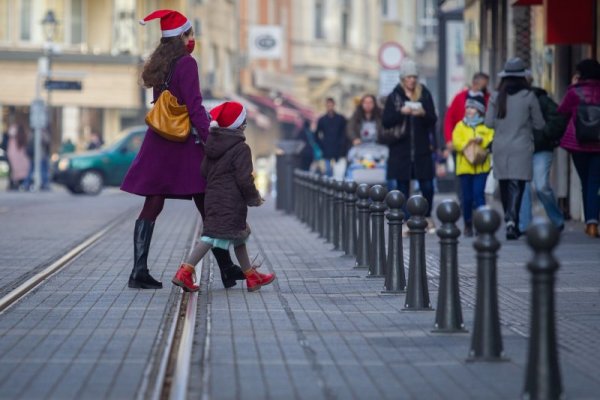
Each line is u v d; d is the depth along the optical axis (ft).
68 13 284.00
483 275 44.16
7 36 281.74
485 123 95.66
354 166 127.65
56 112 280.72
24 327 52.65
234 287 67.05
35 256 84.84
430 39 476.13
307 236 105.60
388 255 64.44
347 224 84.02
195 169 65.36
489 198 153.38
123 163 221.05
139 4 288.71
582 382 40.34
